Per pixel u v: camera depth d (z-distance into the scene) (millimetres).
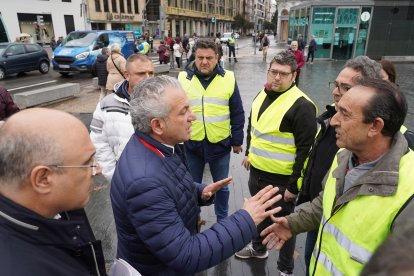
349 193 1348
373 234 1232
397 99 1258
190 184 1612
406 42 17812
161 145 1494
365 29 17672
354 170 1400
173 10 54812
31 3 30375
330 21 17875
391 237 531
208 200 1914
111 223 3543
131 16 43906
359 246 1275
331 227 1441
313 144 2311
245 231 1473
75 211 1278
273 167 2553
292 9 23797
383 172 1243
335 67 15945
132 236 1514
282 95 2443
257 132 2611
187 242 1383
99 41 14508
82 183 1063
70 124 1040
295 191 2441
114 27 41406
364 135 1306
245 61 20500
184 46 21328
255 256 2963
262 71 15602
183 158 1764
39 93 8594
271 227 1853
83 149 1053
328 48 18469
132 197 1382
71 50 13828
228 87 3105
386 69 2219
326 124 2145
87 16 36312
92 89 11391
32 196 1000
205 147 3150
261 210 1545
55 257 1021
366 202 1268
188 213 1572
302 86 10945
